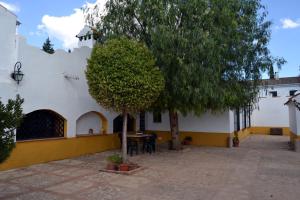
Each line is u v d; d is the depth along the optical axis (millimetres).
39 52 10281
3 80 8906
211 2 11359
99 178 8141
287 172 9109
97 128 13781
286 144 17438
